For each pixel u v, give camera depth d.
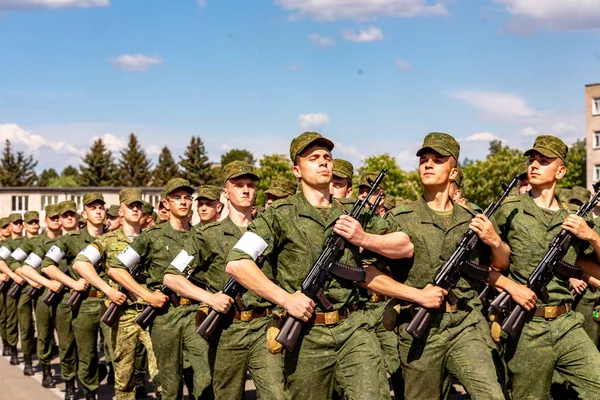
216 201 8.30
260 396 6.50
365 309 5.73
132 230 8.89
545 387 6.21
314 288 5.39
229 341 6.59
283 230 5.48
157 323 7.64
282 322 5.49
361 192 10.02
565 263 6.20
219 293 6.61
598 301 8.14
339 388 5.57
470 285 5.82
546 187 6.42
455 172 5.98
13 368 12.47
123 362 8.49
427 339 5.73
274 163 49.22
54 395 10.33
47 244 10.82
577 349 6.09
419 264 5.78
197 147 84.75
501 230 6.33
